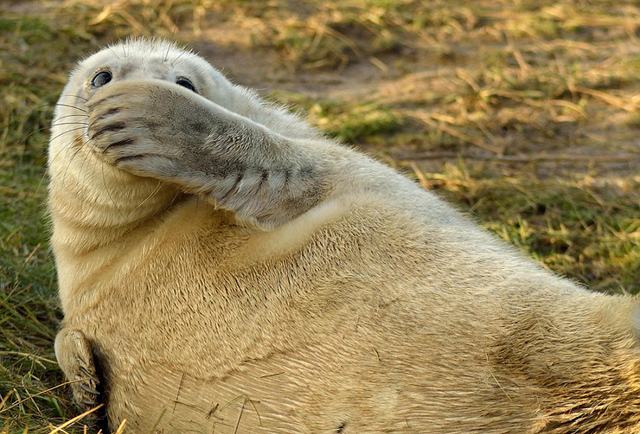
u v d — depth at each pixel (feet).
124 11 57.93
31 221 38.58
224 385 22.62
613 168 44.37
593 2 63.57
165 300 24.13
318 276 23.35
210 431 22.50
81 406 25.26
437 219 25.96
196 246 24.43
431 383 21.04
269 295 23.22
